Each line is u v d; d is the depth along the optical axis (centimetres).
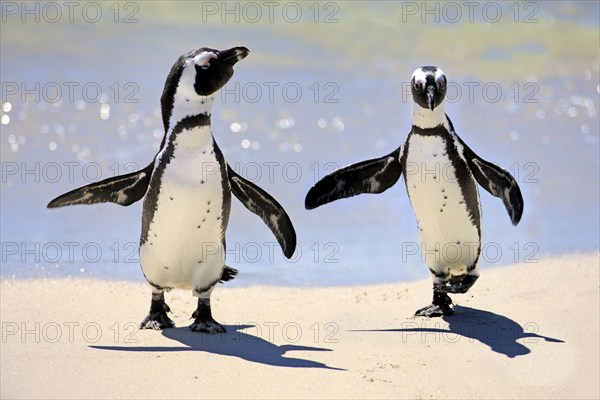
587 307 2217
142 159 3450
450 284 2188
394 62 4953
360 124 3906
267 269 2569
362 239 2820
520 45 5412
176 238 1955
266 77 4534
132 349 1920
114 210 3020
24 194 3059
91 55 4716
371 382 1762
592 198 3123
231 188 2062
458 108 4200
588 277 2441
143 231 2002
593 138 3812
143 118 3916
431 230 2117
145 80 4400
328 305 2284
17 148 3481
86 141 3606
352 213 3041
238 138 3662
